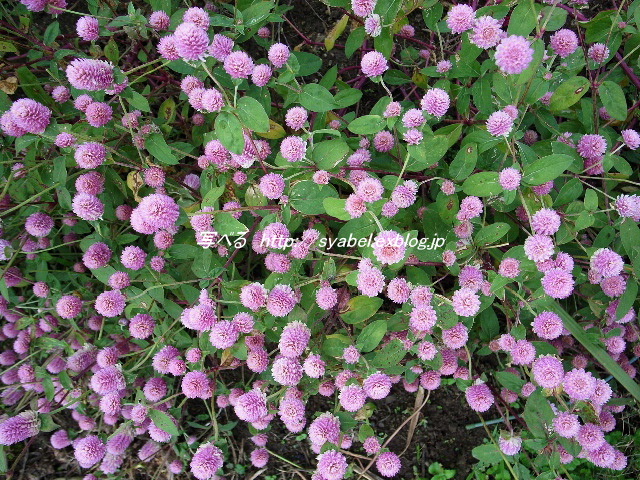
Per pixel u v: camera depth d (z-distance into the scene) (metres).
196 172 0.51
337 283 0.45
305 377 0.41
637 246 0.38
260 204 0.41
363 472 0.51
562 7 0.44
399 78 0.51
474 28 0.38
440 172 0.47
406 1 0.44
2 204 0.45
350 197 0.35
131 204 0.49
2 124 0.40
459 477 0.54
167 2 0.46
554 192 0.45
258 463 0.53
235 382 0.54
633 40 0.44
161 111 0.49
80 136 0.40
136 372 0.48
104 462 0.50
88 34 0.43
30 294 0.53
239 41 0.47
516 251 0.38
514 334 0.39
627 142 0.41
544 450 0.40
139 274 0.44
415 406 0.55
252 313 0.39
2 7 0.47
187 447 0.53
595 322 0.45
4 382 0.51
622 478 0.51
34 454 0.56
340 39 0.59
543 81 0.40
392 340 0.38
